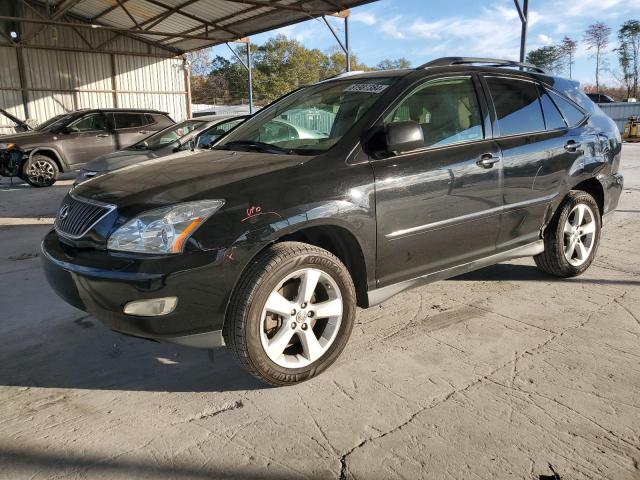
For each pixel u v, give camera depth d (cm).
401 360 324
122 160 793
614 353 329
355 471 226
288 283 296
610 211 485
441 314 395
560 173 420
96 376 313
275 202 280
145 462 233
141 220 265
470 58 402
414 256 340
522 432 251
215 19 1683
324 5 1434
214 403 281
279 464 231
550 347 338
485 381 298
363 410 272
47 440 249
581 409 269
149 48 2123
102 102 2034
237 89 6838
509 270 495
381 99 339
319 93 392
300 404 279
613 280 464
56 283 286
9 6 1781
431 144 349
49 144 1198
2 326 385
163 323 261
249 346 275
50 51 1886
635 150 1759
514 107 405
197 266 260
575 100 461
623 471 223
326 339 306
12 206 941
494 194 374
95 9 1773
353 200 302
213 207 268
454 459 232
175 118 2247
